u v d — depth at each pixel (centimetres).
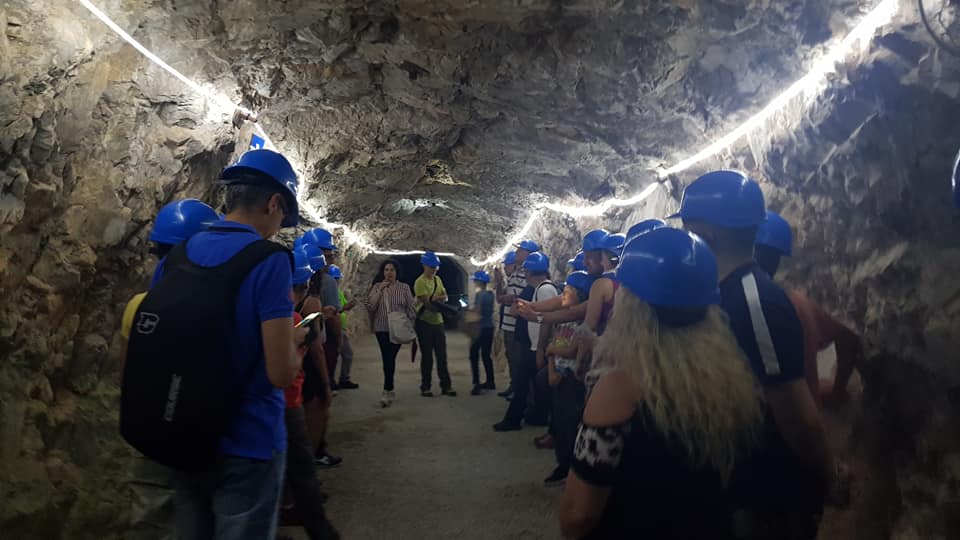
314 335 353
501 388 902
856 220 287
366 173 801
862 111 274
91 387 330
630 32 365
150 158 367
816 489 159
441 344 829
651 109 459
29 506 265
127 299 365
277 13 364
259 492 192
